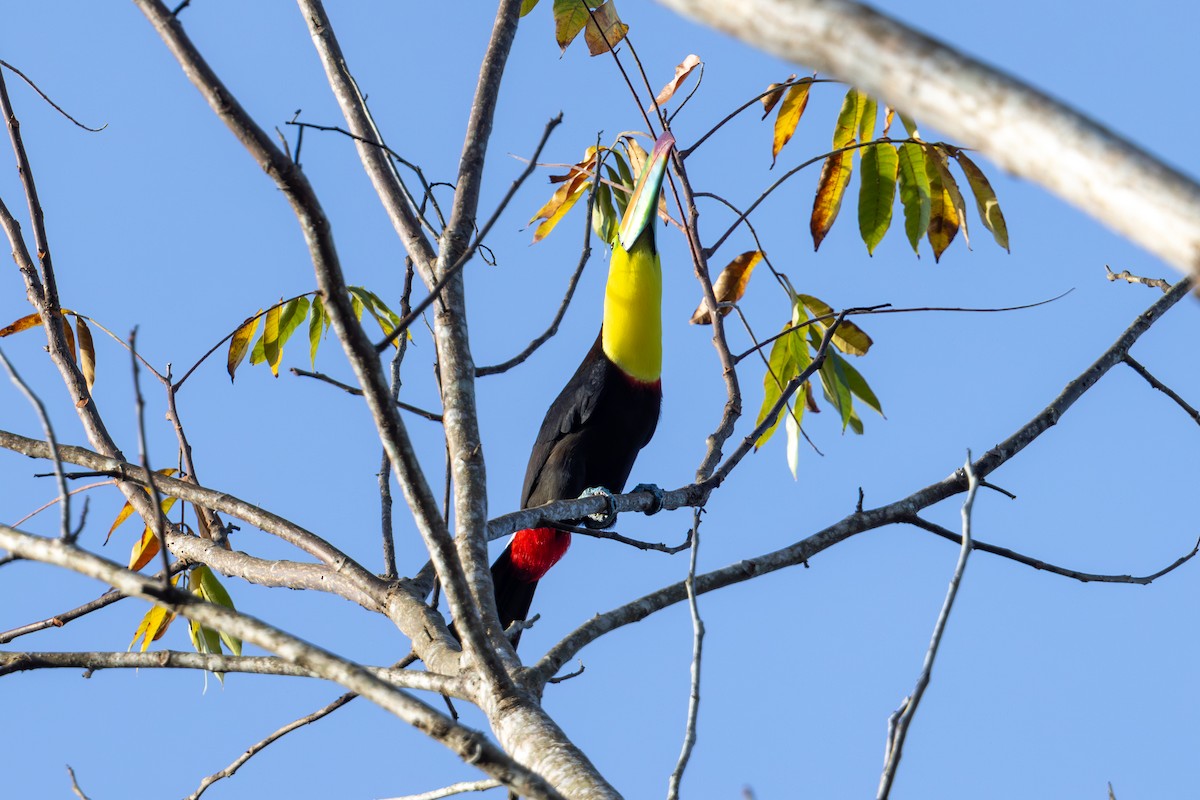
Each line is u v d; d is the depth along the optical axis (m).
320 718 8.96
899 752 5.68
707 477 10.71
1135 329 10.84
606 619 8.14
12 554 6.00
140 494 10.92
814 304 12.21
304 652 5.61
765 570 8.95
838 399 11.26
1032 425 10.25
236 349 12.14
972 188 11.65
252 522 10.29
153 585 5.64
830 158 11.73
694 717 6.11
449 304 9.23
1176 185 3.08
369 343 6.13
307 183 5.83
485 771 5.45
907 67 3.44
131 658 7.61
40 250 11.71
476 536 8.39
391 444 6.35
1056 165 3.24
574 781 6.62
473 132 10.51
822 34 3.55
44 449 10.86
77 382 11.54
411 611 9.16
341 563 9.82
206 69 5.68
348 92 10.67
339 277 5.97
